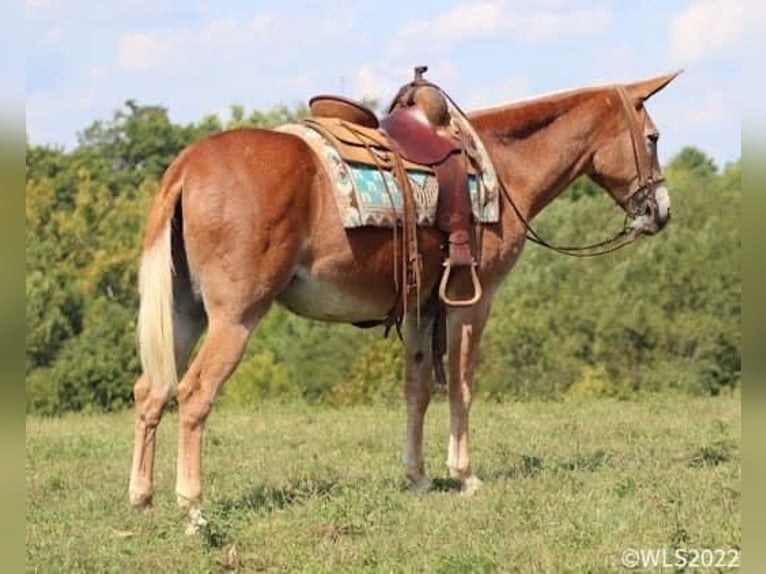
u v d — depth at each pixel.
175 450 12.87
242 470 10.94
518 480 9.73
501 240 9.71
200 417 8.27
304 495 9.21
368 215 8.73
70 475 10.87
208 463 11.45
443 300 9.29
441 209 9.24
